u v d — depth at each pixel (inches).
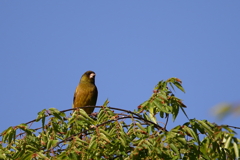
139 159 339.9
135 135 380.5
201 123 349.4
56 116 370.9
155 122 403.5
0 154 354.9
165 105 383.6
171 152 355.9
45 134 387.9
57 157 335.9
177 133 343.0
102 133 350.6
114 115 385.1
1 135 366.3
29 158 327.9
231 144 335.3
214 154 357.1
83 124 380.8
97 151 346.0
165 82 402.0
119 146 367.2
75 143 343.6
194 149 348.5
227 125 337.4
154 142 332.5
